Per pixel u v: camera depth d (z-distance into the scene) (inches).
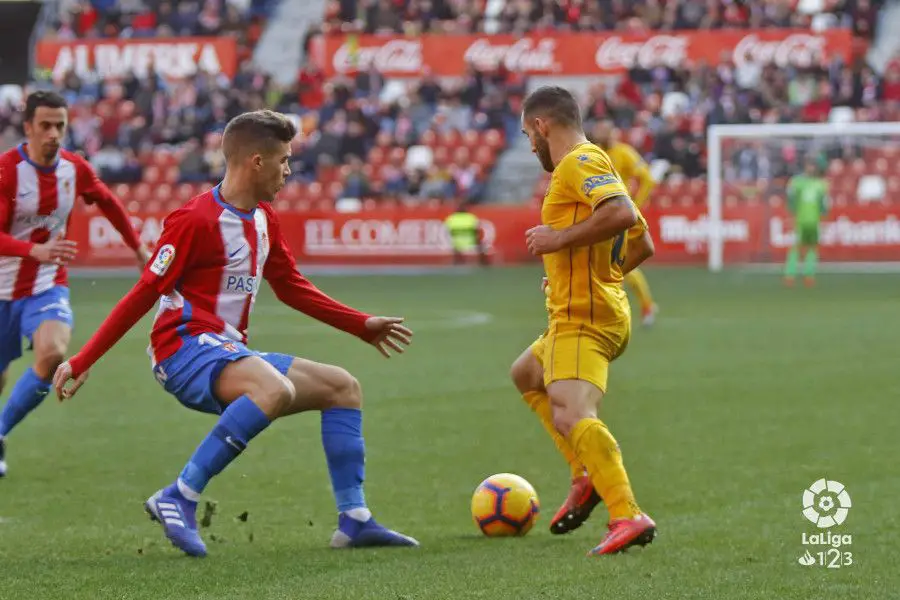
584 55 4379.9
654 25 4426.7
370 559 676.7
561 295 716.0
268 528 770.8
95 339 691.4
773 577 625.9
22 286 972.6
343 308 762.2
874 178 3764.8
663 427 1128.2
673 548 697.0
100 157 4097.0
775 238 3710.6
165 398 1368.1
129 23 4692.4
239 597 589.3
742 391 1346.0
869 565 651.5
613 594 591.2
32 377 952.3
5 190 966.4
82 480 931.3
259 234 722.8
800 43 4286.4
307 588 606.9
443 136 4153.5
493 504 741.9
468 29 4525.1
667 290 2866.6
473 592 595.5
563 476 936.9
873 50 4527.6
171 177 4138.8
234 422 688.4
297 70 4729.3
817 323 2087.8
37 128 965.2
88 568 655.8
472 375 1512.1
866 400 1274.6
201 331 713.0
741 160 3796.8
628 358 1644.9
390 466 973.2
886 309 2341.3
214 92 4291.3
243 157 708.7
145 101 4276.6
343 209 3843.5
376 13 4562.0
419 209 3762.3
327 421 725.3
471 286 3009.4
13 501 855.1
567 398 701.9
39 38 4830.2
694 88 4146.2
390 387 1413.6
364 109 4229.8
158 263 698.2
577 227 684.1
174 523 684.1
